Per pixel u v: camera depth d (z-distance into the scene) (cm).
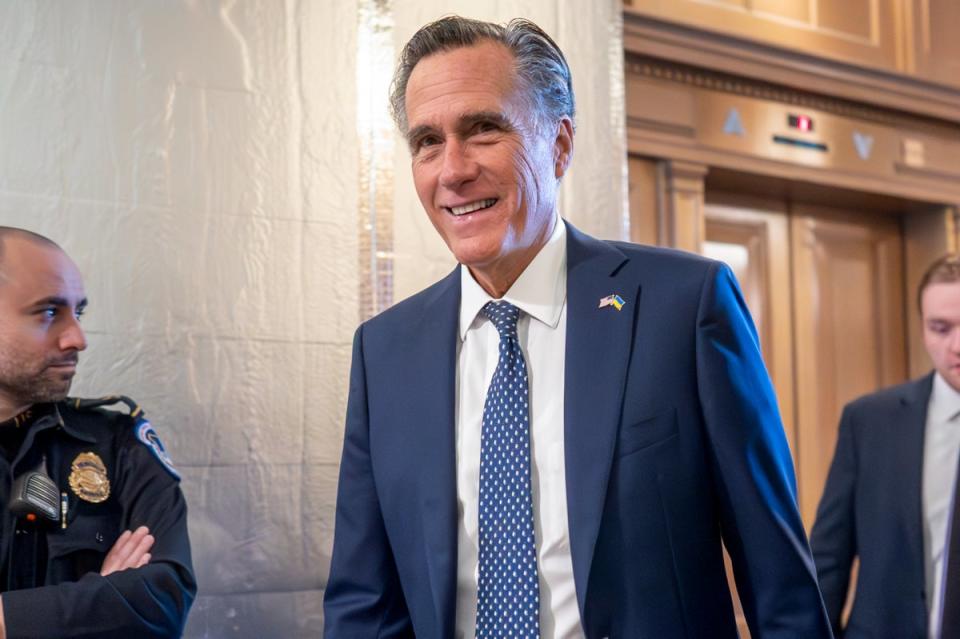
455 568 134
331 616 150
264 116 240
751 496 127
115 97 227
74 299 186
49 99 221
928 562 221
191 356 228
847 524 237
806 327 396
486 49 136
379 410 149
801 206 403
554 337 142
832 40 379
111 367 221
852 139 388
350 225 245
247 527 228
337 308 242
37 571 173
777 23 366
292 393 236
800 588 126
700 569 129
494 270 142
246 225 236
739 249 385
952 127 417
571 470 130
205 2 237
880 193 393
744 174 364
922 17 402
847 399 403
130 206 226
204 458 226
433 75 136
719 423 128
